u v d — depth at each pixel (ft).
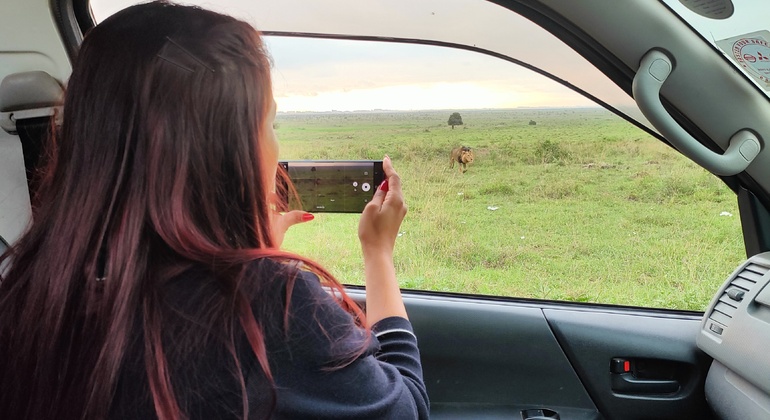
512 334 6.17
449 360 6.23
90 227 2.02
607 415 6.04
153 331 1.92
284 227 3.05
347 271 5.38
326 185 4.87
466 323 6.21
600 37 4.90
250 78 2.17
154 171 2.01
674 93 4.87
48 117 4.90
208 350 1.95
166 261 2.02
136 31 2.14
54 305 2.00
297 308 2.07
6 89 4.94
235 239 2.14
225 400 1.94
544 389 6.17
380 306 2.76
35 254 2.14
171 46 2.08
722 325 5.14
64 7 5.55
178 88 2.05
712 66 4.71
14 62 5.65
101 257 2.03
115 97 2.06
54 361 2.00
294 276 2.12
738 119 4.82
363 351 2.16
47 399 1.99
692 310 6.15
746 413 4.92
